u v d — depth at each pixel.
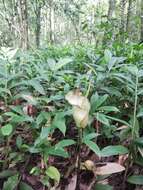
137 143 1.63
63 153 1.54
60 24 15.48
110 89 2.20
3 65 2.52
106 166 1.60
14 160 1.75
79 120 1.41
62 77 2.52
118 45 4.17
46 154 1.56
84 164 1.65
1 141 1.81
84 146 1.85
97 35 6.24
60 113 1.63
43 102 2.10
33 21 11.20
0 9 9.86
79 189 1.64
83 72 3.20
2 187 1.67
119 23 6.52
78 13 10.29
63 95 2.05
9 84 2.25
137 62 2.90
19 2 8.50
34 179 1.72
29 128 1.90
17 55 3.34
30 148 1.59
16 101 2.18
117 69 2.73
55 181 1.61
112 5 7.10
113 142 1.98
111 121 2.08
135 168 1.71
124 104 2.20
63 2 10.28
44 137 1.52
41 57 4.29
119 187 1.66
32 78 2.42
